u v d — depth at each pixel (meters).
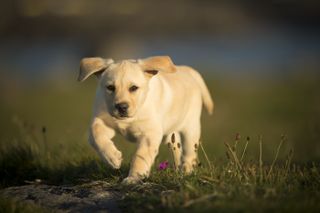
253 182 6.84
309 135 14.62
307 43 45.06
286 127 18.00
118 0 34.66
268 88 26.09
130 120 7.82
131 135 8.05
